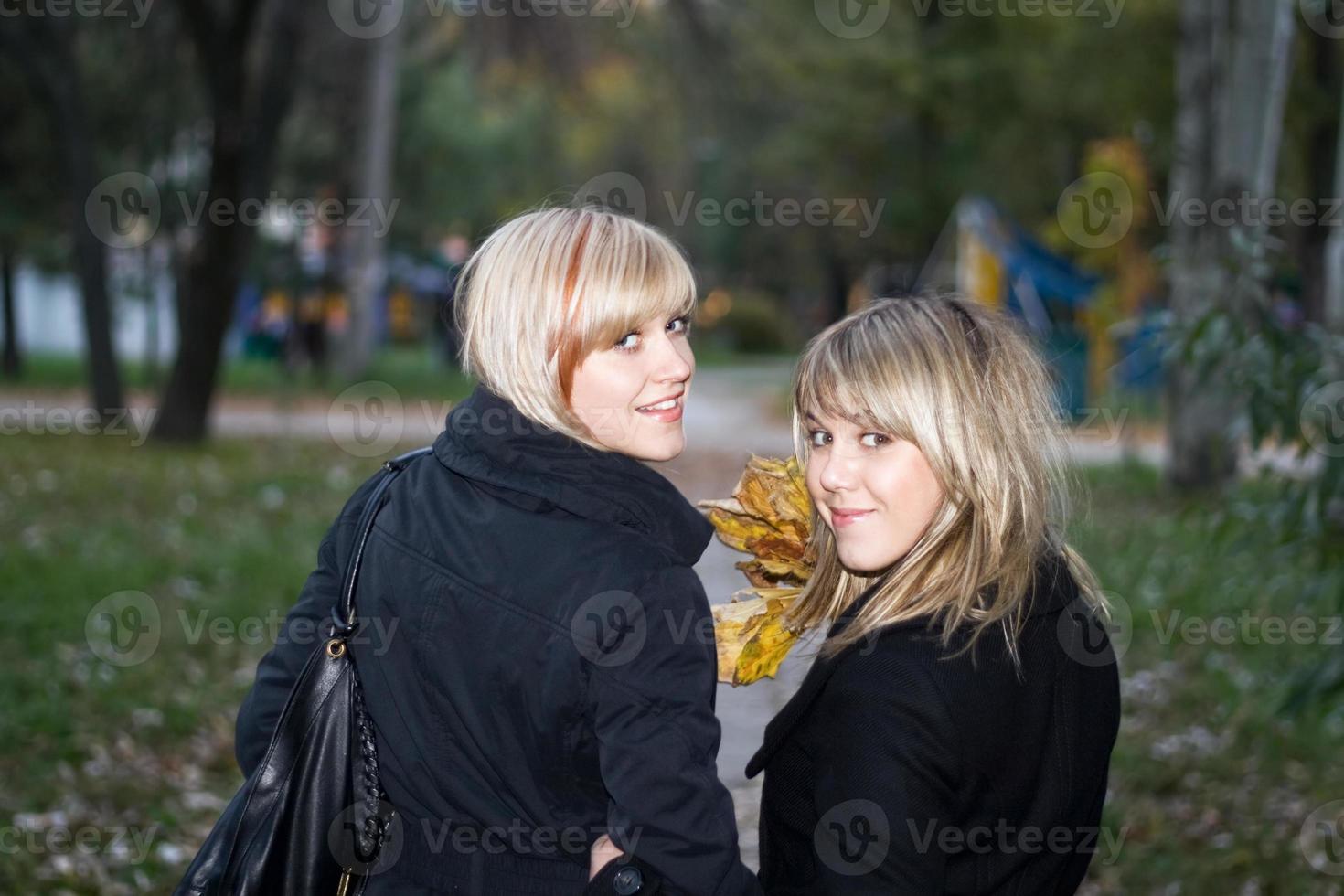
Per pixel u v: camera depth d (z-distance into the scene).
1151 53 20.95
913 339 1.70
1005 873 1.63
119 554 8.24
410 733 1.76
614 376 1.77
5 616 6.62
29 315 37.12
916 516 1.72
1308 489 3.76
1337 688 3.83
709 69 20.48
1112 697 1.77
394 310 41.31
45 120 21.86
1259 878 3.87
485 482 1.76
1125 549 8.86
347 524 1.93
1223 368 3.91
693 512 1.83
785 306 56.94
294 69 15.60
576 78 18.12
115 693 5.60
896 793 1.55
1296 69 18.80
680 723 1.66
